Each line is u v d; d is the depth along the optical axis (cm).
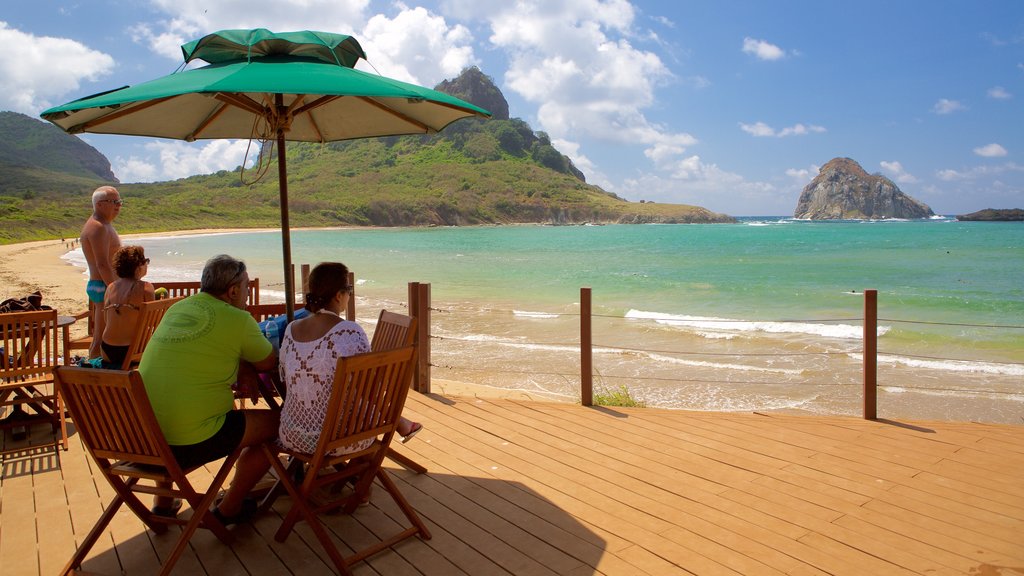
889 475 357
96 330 461
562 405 512
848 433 434
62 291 1888
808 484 346
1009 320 1547
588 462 385
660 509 319
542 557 273
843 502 323
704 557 271
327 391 270
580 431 445
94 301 460
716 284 2358
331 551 258
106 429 249
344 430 264
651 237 7938
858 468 368
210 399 265
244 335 273
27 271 2781
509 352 1073
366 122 434
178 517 312
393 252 4534
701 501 327
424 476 364
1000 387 857
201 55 315
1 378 415
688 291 2142
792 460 383
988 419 727
